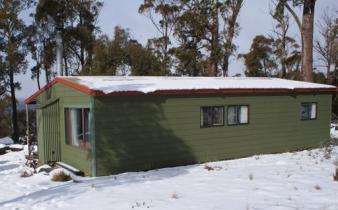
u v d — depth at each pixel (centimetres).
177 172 1164
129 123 1198
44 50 3656
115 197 868
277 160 1327
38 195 959
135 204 795
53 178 1155
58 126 1417
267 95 1516
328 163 1241
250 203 758
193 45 3027
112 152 1175
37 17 3525
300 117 1631
